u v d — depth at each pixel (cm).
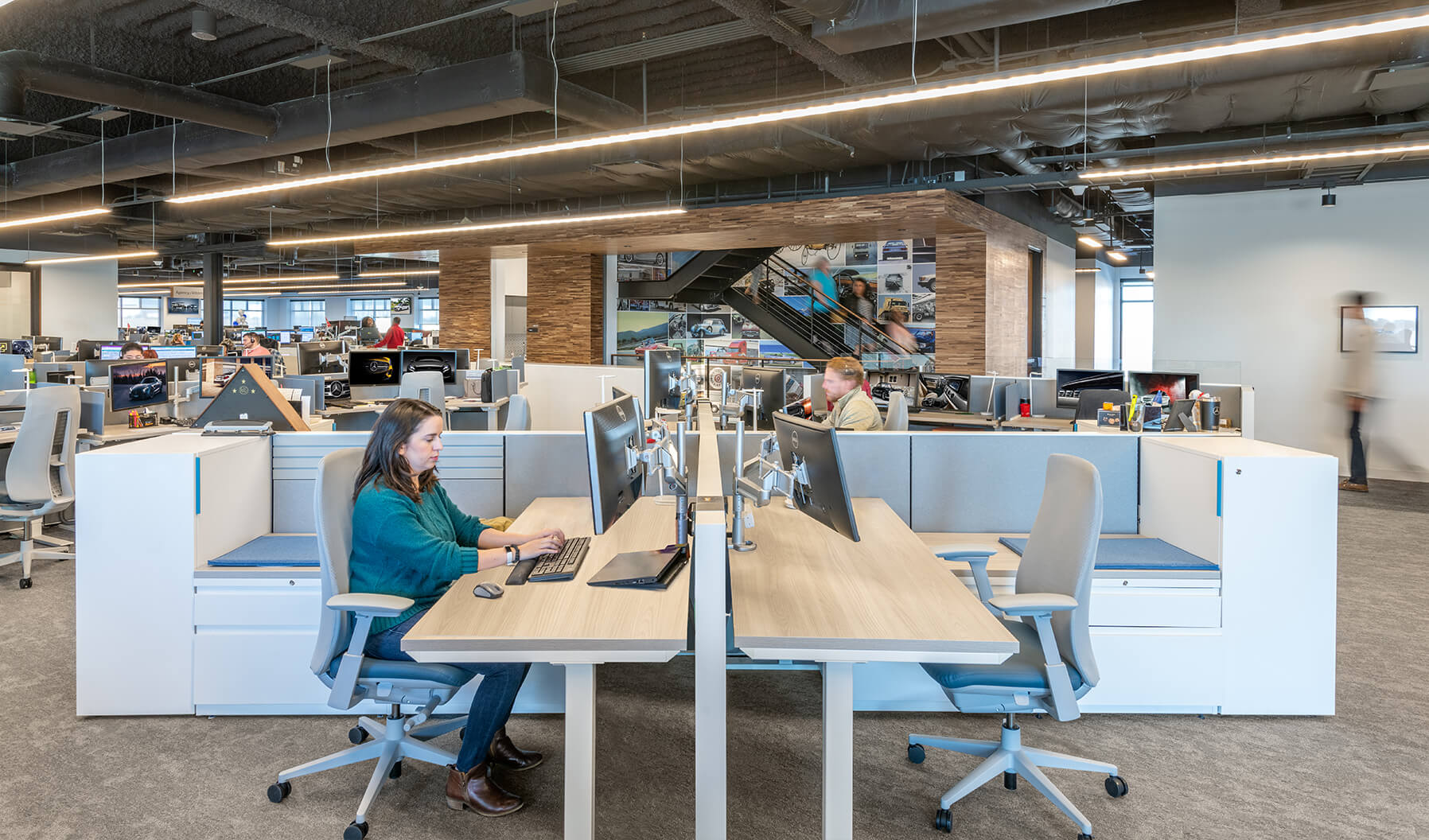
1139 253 2023
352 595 242
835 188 1045
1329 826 250
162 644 318
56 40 685
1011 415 742
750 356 1627
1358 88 609
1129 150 900
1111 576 322
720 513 205
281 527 373
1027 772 261
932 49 717
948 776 281
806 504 276
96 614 317
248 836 242
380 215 1402
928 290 1470
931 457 385
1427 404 887
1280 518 320
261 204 1227
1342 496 812
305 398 593
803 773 282
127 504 315
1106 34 665
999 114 699
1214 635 323
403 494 262
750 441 385
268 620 318
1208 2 619
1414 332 888
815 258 1559
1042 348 1423
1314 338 937
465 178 1041
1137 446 382
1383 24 371
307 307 3534
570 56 727
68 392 505
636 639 197
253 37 689
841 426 455
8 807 255
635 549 276
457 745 299
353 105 724
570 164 958
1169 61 430
